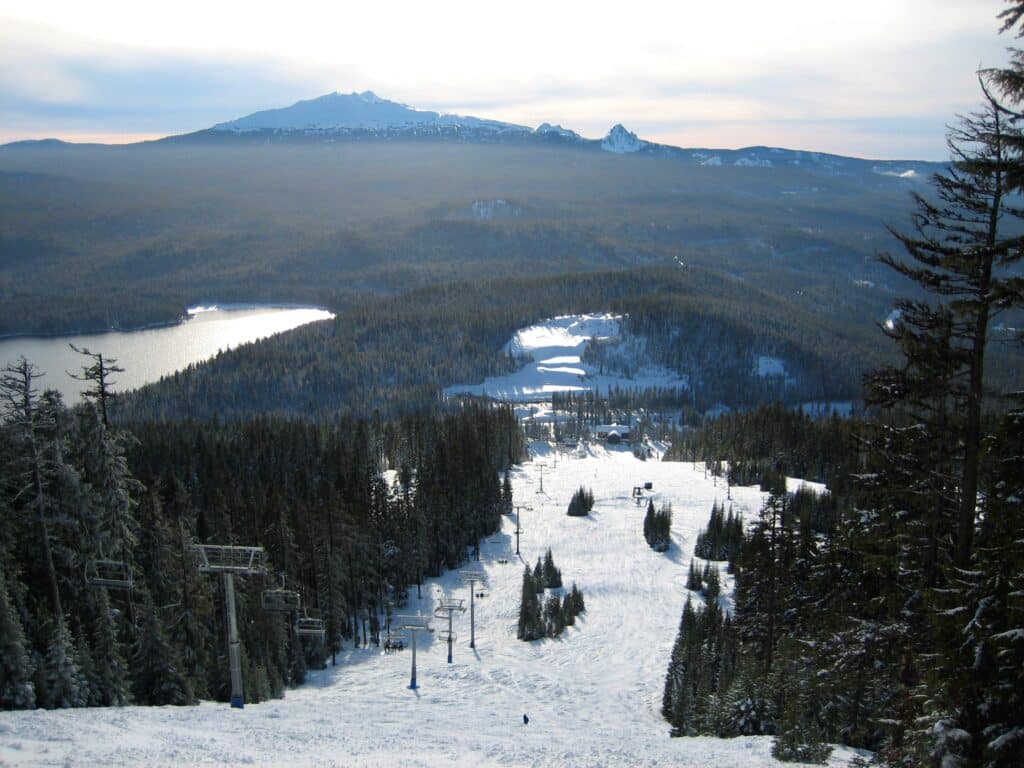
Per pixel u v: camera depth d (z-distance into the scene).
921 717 19.59
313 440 127.56
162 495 75.38
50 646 34.03
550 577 91.06
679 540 111.88
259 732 29.73
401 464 132.25
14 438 37.88
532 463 178.88
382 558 81.06
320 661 62.41
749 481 146.00
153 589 49.16
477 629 78.25
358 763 24.61
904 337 24.81
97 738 25.17
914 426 27.08
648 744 31.55
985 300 21.58
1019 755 17.16
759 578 50.72
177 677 39.59
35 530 39.97
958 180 22.42
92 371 43.22
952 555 25.97
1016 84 17.19
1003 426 20.84
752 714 36.06
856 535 30.31
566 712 52.41
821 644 29.64
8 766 21.22
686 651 54.47
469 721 43.03
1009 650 17.33
